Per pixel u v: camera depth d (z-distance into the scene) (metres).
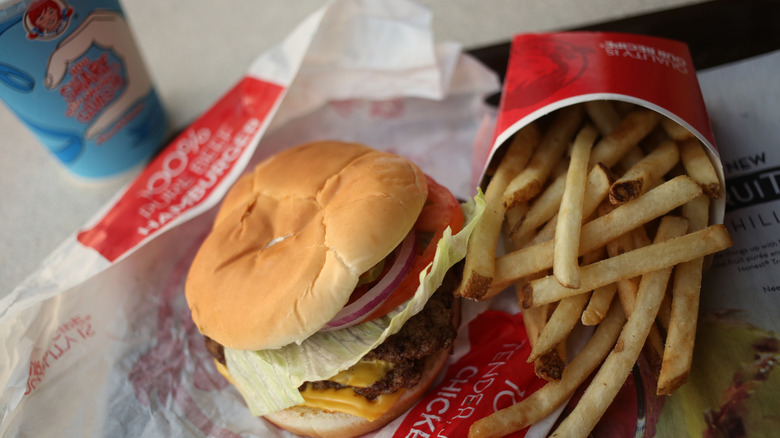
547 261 0.28
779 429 0.26
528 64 0.33
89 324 0.35
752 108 0.34
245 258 0.29
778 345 0.28
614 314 0.29
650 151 0.32
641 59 0.32
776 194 0.31
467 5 0.46
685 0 0.40
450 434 0.29
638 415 0.28
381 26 0.39
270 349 0.29
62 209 0.40
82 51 0.33
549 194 0.30
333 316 0.26
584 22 0.42
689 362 0.26
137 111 0.38
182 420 0.33
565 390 0.27
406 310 0.27
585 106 0.33
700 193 0.27
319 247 0.27
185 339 0.35
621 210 0.28
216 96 0.44
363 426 0.30
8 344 0.32
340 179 0.29
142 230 0.36
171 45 0.48
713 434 0.27
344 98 0.42
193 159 0.39
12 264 0.38
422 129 0.41
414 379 0.29
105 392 0.33
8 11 0.30
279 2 0.50
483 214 0.29
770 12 0.37
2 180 0.43
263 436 0.32
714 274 0.30
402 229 0.27
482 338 0.33
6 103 0.34
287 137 0.42
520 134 0.32
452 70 0.40
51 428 0.32
